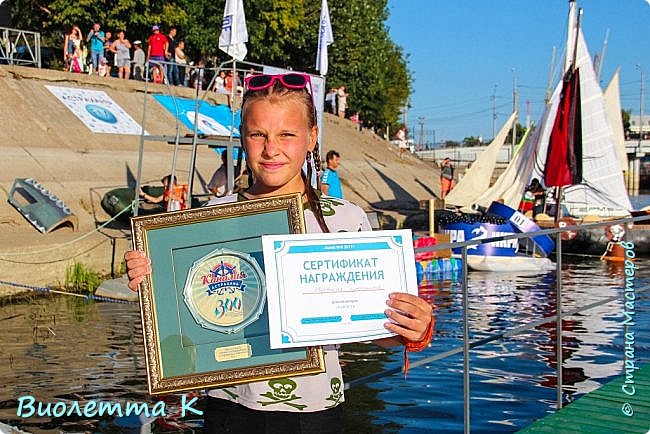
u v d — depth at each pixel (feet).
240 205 9.56
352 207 10.21
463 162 229.45
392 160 121.39
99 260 46.83
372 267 9.43
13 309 38.99
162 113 83.76
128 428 21.35
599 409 18.83
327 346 9.81
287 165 9.65
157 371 9.36
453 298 46.14
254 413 9.47
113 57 99.25
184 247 9.55
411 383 25.99
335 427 9.67
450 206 101.50
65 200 59.52
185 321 9.45
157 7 107.86
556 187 84.74
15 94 72.49
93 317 36.86
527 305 43.55
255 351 9.36
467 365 15.93
